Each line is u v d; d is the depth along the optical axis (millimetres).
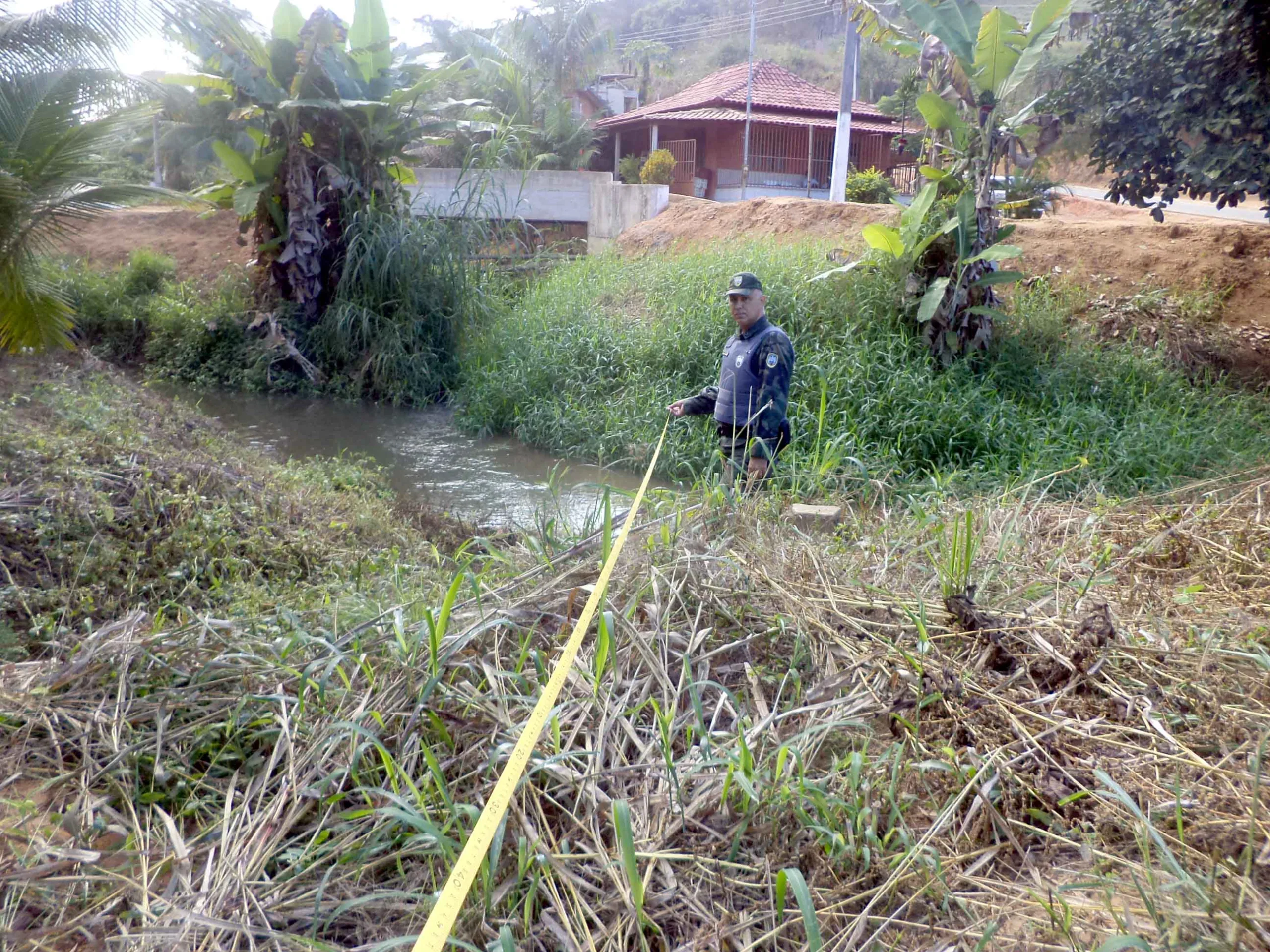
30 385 6867
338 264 13898
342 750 2541
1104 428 7957
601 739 2488
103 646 2979
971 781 2324
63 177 7363
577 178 18656
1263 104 7891
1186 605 3352
